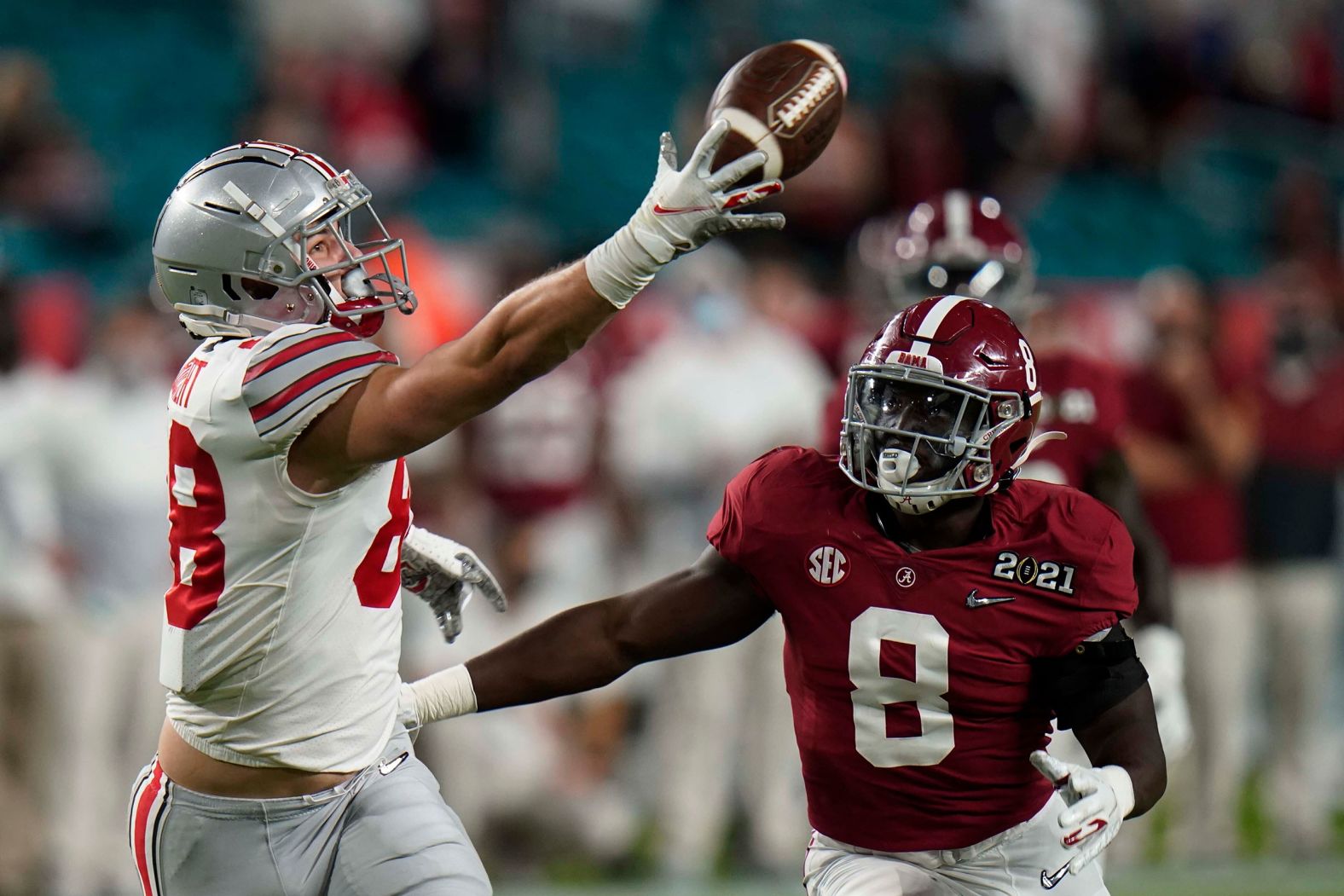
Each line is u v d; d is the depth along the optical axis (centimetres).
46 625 2591
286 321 1210
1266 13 5312
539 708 2880
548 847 2870
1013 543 1231
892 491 1210
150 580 2667
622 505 2889
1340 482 3059
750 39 4753
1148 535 1698
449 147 4088
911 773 1267
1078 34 4662
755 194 1064
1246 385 3033
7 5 4453
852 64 4912
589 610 1307
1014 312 1783
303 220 1191
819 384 2934
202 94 4384
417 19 4031
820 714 1280
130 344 2700
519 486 2894
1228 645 2892
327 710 1197
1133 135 4866
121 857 2670
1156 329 2872
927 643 1232
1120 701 1217
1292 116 5241
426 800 1219
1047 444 1706
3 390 2597
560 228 4150
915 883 1294
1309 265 3928
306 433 1130
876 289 2394
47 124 3756
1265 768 3253
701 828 2802
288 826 1204
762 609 1296
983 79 3991
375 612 1217
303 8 3872
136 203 4016
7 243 3584
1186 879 2775
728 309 2877
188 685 1191
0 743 2616
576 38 4672
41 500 2606
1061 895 1308
